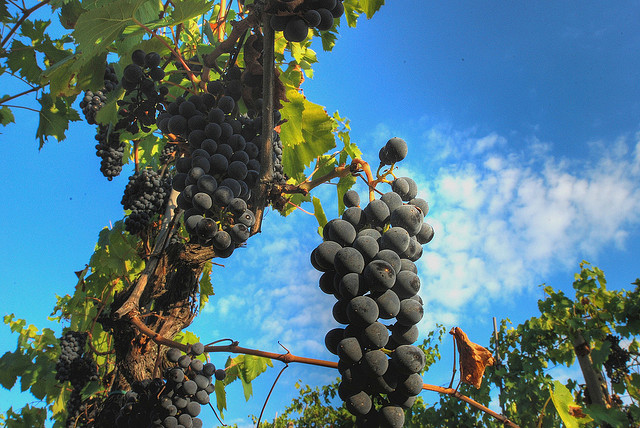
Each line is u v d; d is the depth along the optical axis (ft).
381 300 0.82
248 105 1.58
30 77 2.30
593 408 3.55
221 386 2.43
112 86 1.95
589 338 4.18
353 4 2.01
